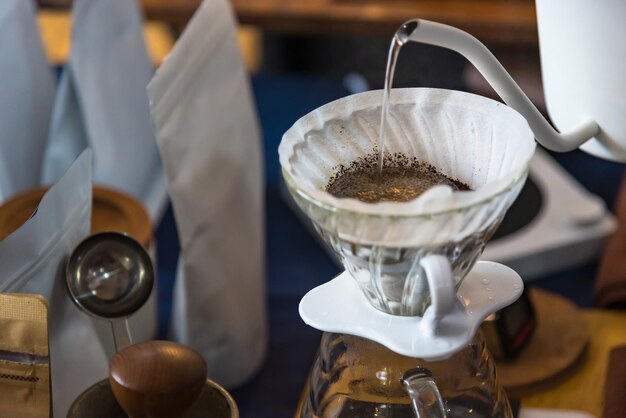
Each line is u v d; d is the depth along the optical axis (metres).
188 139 0.86
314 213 0.55
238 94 0.94
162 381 0.56
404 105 0.61
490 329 0.85
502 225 1.21
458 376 0.63
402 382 0.63
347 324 0.60
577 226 1.20
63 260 0.70
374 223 0.53
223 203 0.92
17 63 0.98
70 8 1.57
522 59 1.64
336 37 2.04
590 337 0.90
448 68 1.71
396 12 1.51
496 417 0.65
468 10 1.51
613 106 0.63
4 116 0.95
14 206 0.81
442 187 0.53
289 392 1.02
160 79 0.81
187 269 0.91
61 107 1.02
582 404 0.84
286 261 1.21
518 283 0.62
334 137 0.61
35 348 0.65
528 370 0.85
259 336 1.03
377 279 0.57
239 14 1.53
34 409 0.66
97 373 0.73
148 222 0.87
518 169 0.55
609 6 0.59
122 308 0.71
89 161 0.70
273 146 1.39
